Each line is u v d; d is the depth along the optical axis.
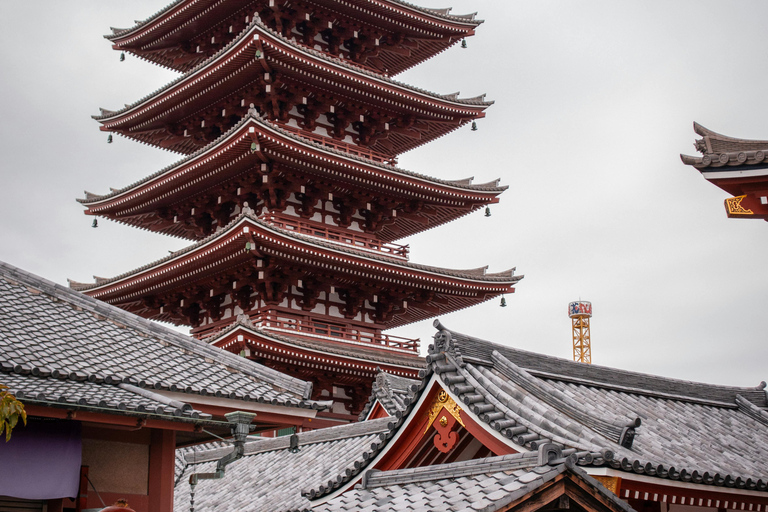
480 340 17.89
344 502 14.63
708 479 15.22
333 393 43.84
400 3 48.72
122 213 48.81
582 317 76.75
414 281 45.81
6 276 17.75
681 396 22.53
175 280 44.31
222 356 17.91
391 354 45.94
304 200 45.78
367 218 48.22
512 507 11.45
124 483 15.39
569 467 11.80
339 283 44.97
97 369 15.18
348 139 49.88
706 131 20.36
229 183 44.72
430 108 49.25
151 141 51.31
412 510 12.82
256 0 46.03
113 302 47.62
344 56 51.25
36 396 12.80
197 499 25.64
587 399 19.16
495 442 14.42
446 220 51.09
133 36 49.91
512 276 48.50
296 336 42.53
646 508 16.80
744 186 19.05
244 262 41.84
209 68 43.88
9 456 13.28
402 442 15.90
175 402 14.21
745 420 22.86
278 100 45.88
